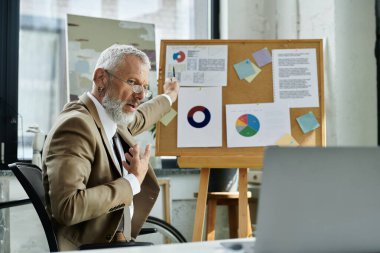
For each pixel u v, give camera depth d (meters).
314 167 0.90
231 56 2.61
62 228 1.73
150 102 2.44
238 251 1.03
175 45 2.63
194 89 2.57
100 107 1.94
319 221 0.90
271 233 0.89
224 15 3.43
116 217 1.79
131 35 3.14
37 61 3.07
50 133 1.76
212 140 2.50
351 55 2.92
